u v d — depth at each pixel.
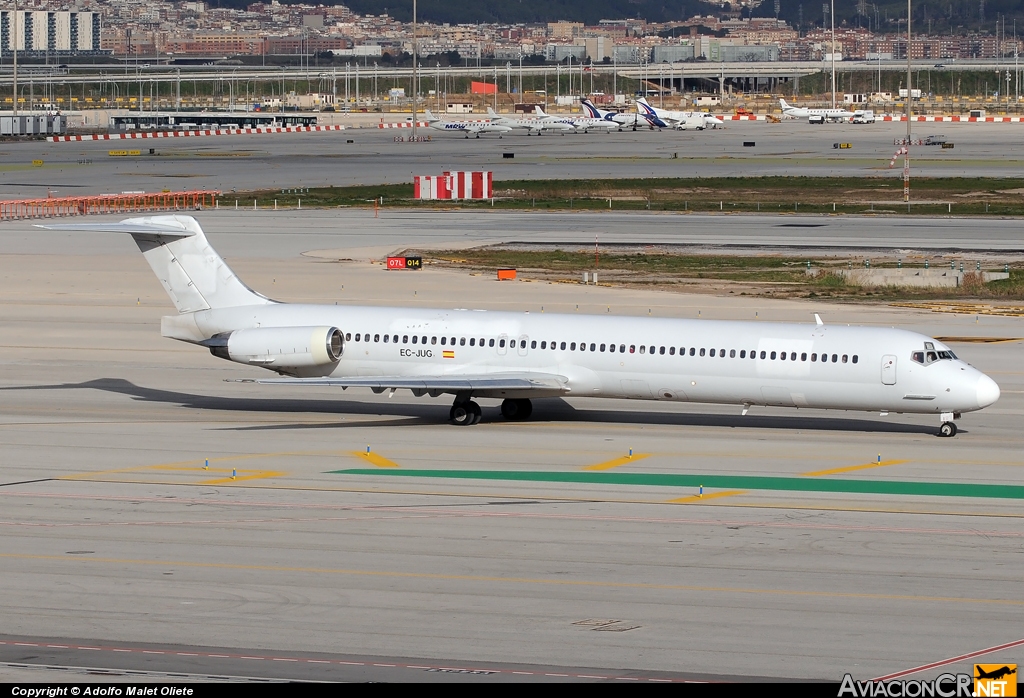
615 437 148.12
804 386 147.38
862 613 88.31
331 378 157.38
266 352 157.12
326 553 101.75
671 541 105.12
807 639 83.56
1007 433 150.62
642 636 84.06
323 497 119.38
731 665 79.19
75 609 88.94
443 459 135.88
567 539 105.75
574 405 169.00
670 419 159.50
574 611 88.75
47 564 98.69
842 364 145.88
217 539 105.44
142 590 92.81
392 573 96.88
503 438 147.12
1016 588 93.50
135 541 104.88
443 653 81.19
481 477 127.62
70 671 77.81
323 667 78.75
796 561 99.81
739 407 167.75
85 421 154.88
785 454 139.00
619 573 96.94
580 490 122.31
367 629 85.31
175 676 77.12
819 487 123.75
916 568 98.19
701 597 91.56
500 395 154.25
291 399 171.62
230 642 82.94
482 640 83.38
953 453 139.62
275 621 86.75
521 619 87.19
